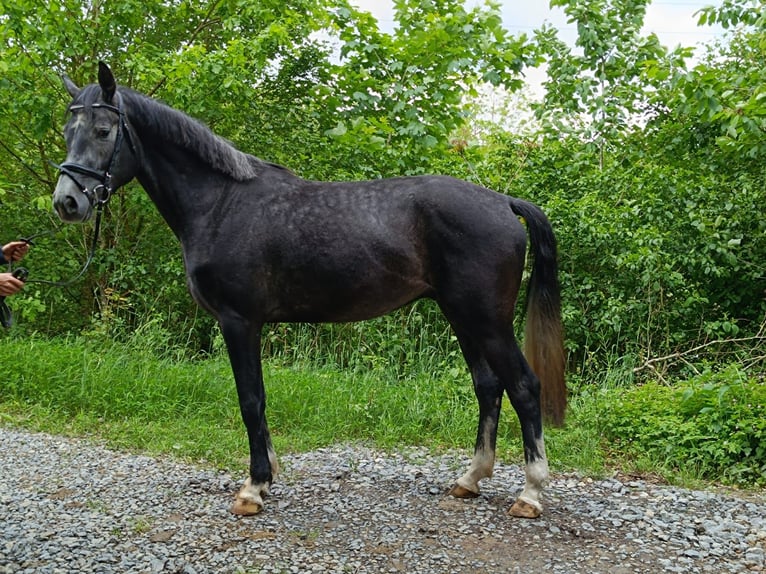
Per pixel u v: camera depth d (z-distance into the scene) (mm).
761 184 6703
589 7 7391
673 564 2852
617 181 6871
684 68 6336
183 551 2912
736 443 4059
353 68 7957
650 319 6195
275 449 4488
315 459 4332
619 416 4777
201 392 5566
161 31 7832
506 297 3225
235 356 3354
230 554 2887
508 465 4250
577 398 5379
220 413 5305
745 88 6426
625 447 4520
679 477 4000
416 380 5820
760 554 2934
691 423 4375
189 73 6508
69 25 6805
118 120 3266
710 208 6512
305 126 7660
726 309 6730
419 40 7508
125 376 5668
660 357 6215
